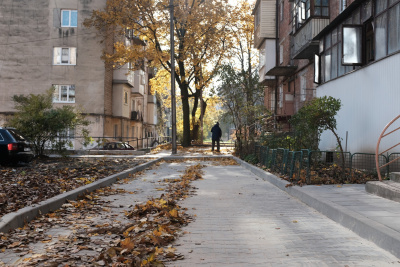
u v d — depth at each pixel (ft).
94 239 16.65
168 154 87.97
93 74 113.50
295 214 22.80
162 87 140.36
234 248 15.62
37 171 44.62
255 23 110.22
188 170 50.52
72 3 113.60
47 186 31.01
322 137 53.88
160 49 106.63
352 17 45.11
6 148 49.19
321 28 61.46
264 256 14.55
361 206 21.76
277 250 15.33
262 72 103.81
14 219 18.17
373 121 39.40
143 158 74.23
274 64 98.84
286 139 53.26
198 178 43.19
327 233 18.11
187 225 19.85
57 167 50.78
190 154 85.97
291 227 19.38
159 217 20.53
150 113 182.70
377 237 15.99
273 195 30.42
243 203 26.66
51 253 14.62
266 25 99.09
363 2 42.32
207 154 85.71
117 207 24.85
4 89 113.39
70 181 35.22
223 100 77.36
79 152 88.02
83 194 28.32
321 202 23.45
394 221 17.66
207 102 146.92
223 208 24.72
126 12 97.86
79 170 46.47
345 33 43.50
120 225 19.06
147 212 22.15
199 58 113.70
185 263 13.73
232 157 76.18
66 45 113.60
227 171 52.34
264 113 75.66
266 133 61.36
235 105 76.23
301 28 67.31
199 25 101.35
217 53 108.99
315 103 41.16
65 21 114.11
